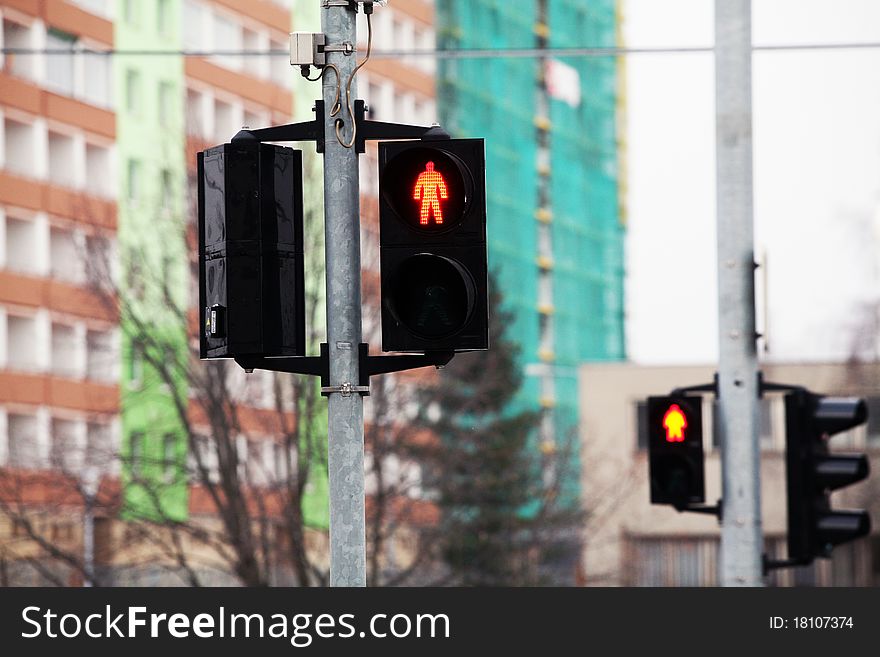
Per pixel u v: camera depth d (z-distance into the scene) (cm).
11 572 6600
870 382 11356
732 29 2483
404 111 13975
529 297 15238
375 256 6375
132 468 5912
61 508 6494
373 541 5850
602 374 11819
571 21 16212
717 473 11300
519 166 15325
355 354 1516
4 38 10162
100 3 10675
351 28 1556
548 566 7556
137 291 6150
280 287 1523
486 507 6869
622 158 16875
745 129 2478
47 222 10162
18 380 9844
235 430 5716
